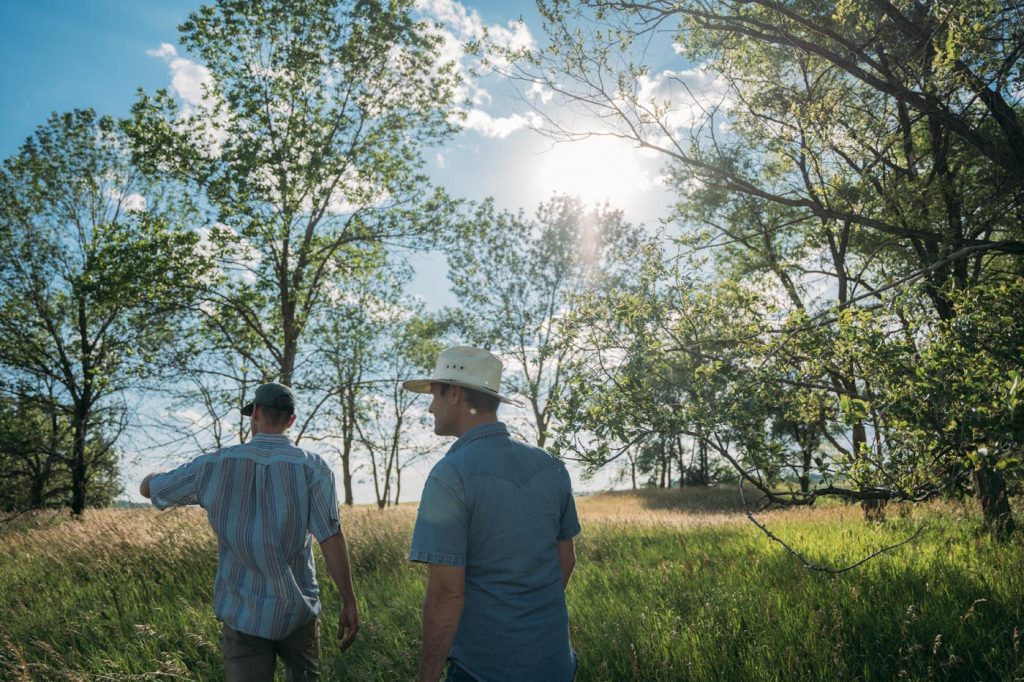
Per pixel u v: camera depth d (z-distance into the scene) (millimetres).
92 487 28719
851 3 7512
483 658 2125
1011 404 3746
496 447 2275
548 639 2176
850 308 5328
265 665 3131
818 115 8539
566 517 2441
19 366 22406
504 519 2178
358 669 4551
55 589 7496
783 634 4449
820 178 9141
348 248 21859
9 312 22359
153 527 9609
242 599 3074
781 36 8109
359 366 22656
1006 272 10000
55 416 25156
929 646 4113
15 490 27047
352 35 19344
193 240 19750
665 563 7629
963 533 8125
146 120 19516
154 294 19719
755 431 5199
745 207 10891
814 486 5375
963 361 4480
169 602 6688
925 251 10328
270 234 19547
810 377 5957
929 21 7574
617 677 4164
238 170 18438
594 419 5523
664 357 6105
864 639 4344
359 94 19938
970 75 7391
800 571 6105
